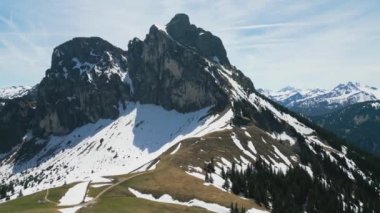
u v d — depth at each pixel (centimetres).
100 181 14750
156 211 11144
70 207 11044
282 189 16712
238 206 12575
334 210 16788
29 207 11269
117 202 11488
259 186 15000
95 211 10338
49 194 12912
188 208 11844
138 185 13712
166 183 13975
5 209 10975
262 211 12850
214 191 13550
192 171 16188
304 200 16812
